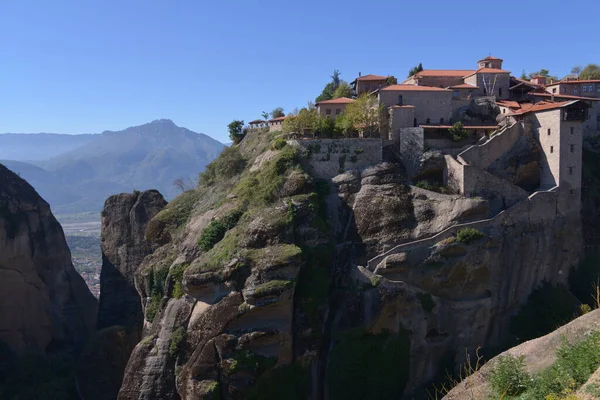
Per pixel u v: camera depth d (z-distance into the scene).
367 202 62.00
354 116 69.25
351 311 53.97
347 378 51.19
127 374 56.25
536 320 58.09
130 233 88.00
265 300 50.81
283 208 57.78
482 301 57.41
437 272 56.31
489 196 61.16
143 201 87.94
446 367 56.12
